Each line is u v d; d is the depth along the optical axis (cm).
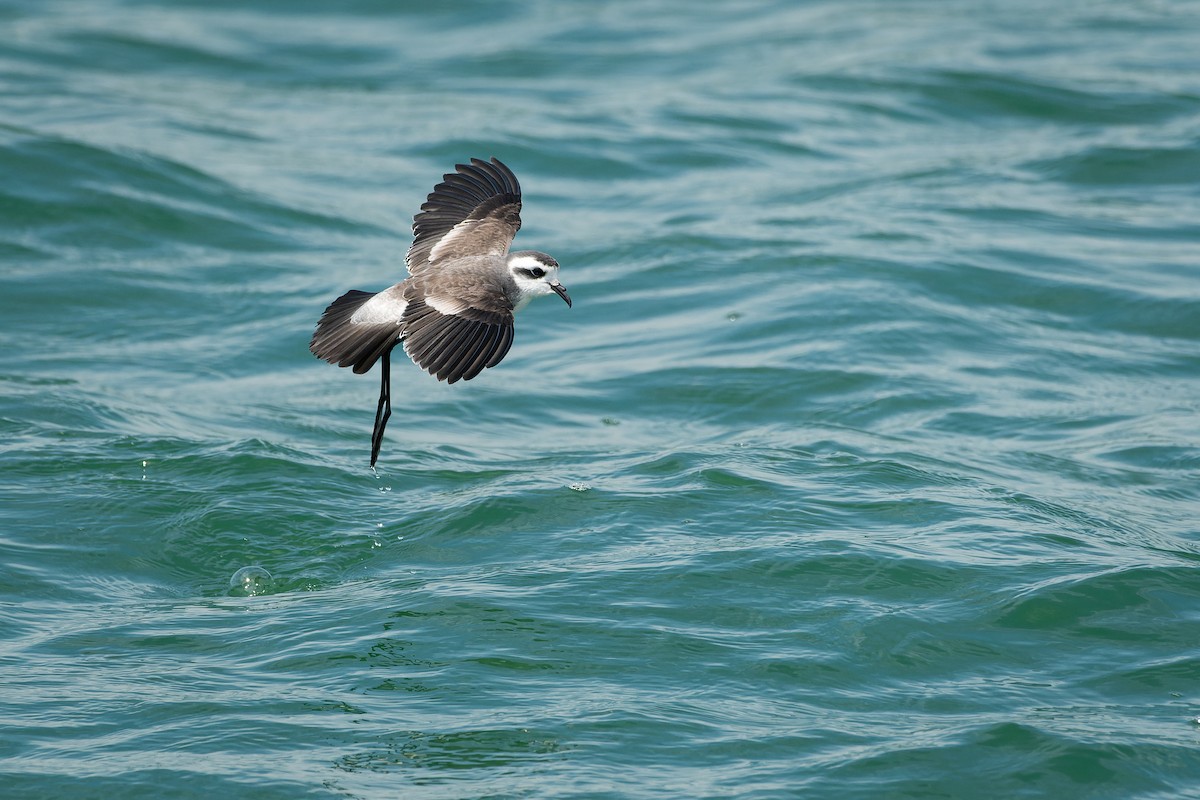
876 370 1827
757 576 1265
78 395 1716
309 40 3603
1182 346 1938
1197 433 1650
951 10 3781
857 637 1171
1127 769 999
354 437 1652
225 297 2105
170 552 1342
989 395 1766
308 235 2341
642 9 3922
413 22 3803
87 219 2281
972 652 1158
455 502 1438
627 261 2241
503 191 1130
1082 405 1747
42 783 956
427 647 1151
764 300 2061
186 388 1806
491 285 980
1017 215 2409
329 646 1152
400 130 2886
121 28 3559
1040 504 1435
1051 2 3862
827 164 2723
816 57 3362
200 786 957
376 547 1355
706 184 2617
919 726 1050
